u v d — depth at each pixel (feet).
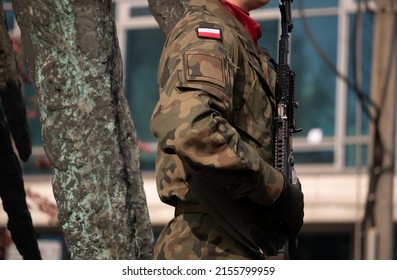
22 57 81.97
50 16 37.22
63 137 37.06
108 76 37.63
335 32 135.64
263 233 30.40
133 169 38.37
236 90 30.73
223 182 29.01
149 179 136.15
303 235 138.21
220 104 29.27
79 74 37.22
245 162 28.78
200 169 28.71
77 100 37.14
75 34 37.27
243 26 32.32
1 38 41.14
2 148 41.55
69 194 36.99
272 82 32.01
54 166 37.17
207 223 30.14
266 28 134.41
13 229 42.14
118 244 36.96
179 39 30.53
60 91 37.19
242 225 30.01
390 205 95.81
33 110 106.73
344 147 136.05
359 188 116.06
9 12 136.36
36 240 42.55
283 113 31.50
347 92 135.33
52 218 83.76
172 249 30.35
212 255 29.96
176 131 28.60
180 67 29.60
